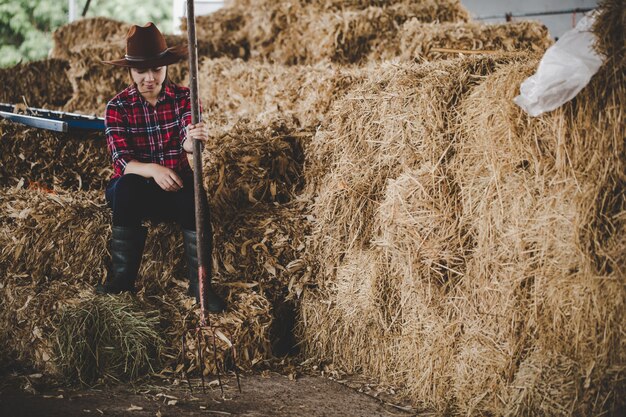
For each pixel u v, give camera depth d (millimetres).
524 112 2750
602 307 2586
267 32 6418
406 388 3289
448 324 3039
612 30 2557
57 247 3574
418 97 3178
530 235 2729
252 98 5367
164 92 3656
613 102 2562
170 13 12984
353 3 6203
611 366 2590
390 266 3312
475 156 2949
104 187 4387
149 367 3311
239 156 3900
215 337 3412
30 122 4223
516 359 2801
